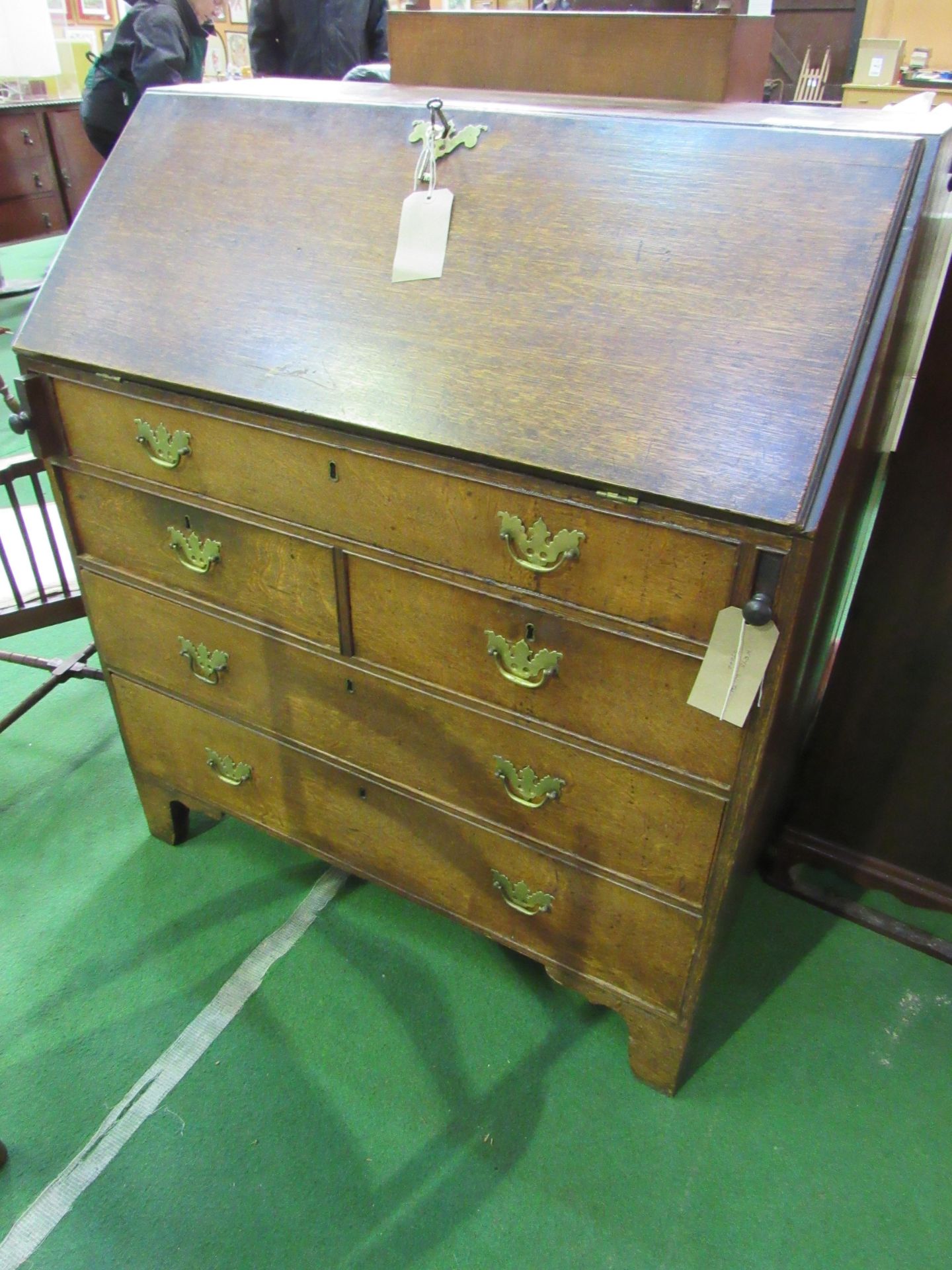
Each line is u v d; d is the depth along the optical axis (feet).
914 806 4.97
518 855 3.92
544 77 4.09
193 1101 4.15
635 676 3.14
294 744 4.43
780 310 2.81
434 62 4.29
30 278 15.76
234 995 4.63
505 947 4.44
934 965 4.89
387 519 3.41
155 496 4.07
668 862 3.47
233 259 3.71
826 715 4.97
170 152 4.07
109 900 5.15
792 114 3.50
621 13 3.80
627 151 3.20
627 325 2.98
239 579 4.05
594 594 3.07
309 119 3.80
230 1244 3.65
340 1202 3.79
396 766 4.10
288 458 3.52
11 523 6.43
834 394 2.67
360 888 5.25
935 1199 3.83
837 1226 3.73
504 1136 4.03
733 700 2.91
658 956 3.75
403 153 3.56
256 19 9.05
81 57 13.97
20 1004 4.57
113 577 4.53
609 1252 3.63
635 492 2.78
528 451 2.93
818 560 2.90
